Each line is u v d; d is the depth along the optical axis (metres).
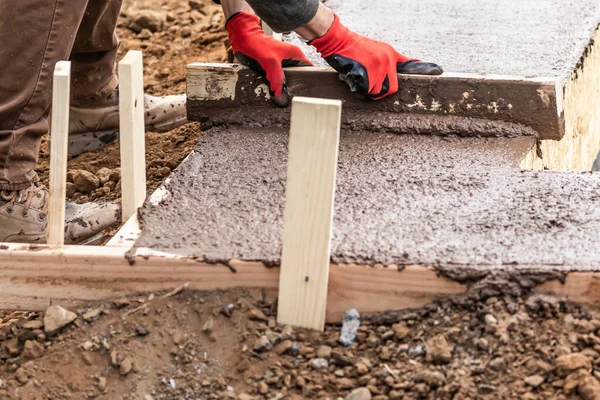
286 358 2.65
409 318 2.69
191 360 2.66
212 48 5.95
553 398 2.43
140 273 2.79
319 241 2.62
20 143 3.29
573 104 4.25
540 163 3.76
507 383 2.49
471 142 3.58
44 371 2.69
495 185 3.19
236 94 3.82
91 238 3.58
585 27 4.63
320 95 3.78
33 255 2.82
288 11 3.33
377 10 5.07
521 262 2.65
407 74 3.70
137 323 2.72
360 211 3.01
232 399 2.57
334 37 3.55
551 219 2.90
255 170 3.38
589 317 2.59
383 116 3.72
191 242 2.85
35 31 3.15
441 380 2.50
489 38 4.50
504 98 3.62
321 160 2.54
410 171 3.33
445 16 4.93
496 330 2.57
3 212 3.31
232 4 3.70
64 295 2.86
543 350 2.52
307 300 2.69
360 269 2.68
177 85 5.47
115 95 4.49
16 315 3.43
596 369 2.47
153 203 3.12
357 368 2.58
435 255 2.70
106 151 4.59
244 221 2.99
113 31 4.18
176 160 4.36
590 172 3.26
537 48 4.31
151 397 2.59
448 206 3.03
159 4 6.60
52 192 2.84
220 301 2.75
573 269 2.60
